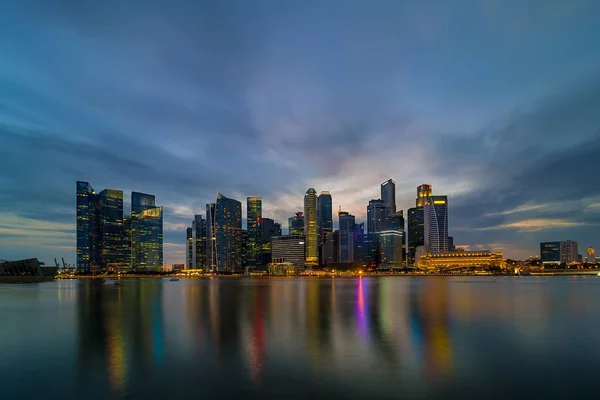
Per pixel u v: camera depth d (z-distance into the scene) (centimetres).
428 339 5078
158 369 3688
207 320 7012
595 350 4444
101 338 5212
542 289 18075
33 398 2984
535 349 4488
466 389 3141
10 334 5575
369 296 13462
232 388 3164
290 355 4200
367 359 4025
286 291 17450
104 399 2958
